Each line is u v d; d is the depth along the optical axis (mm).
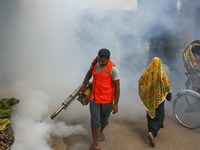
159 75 2660
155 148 2713
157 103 2703
